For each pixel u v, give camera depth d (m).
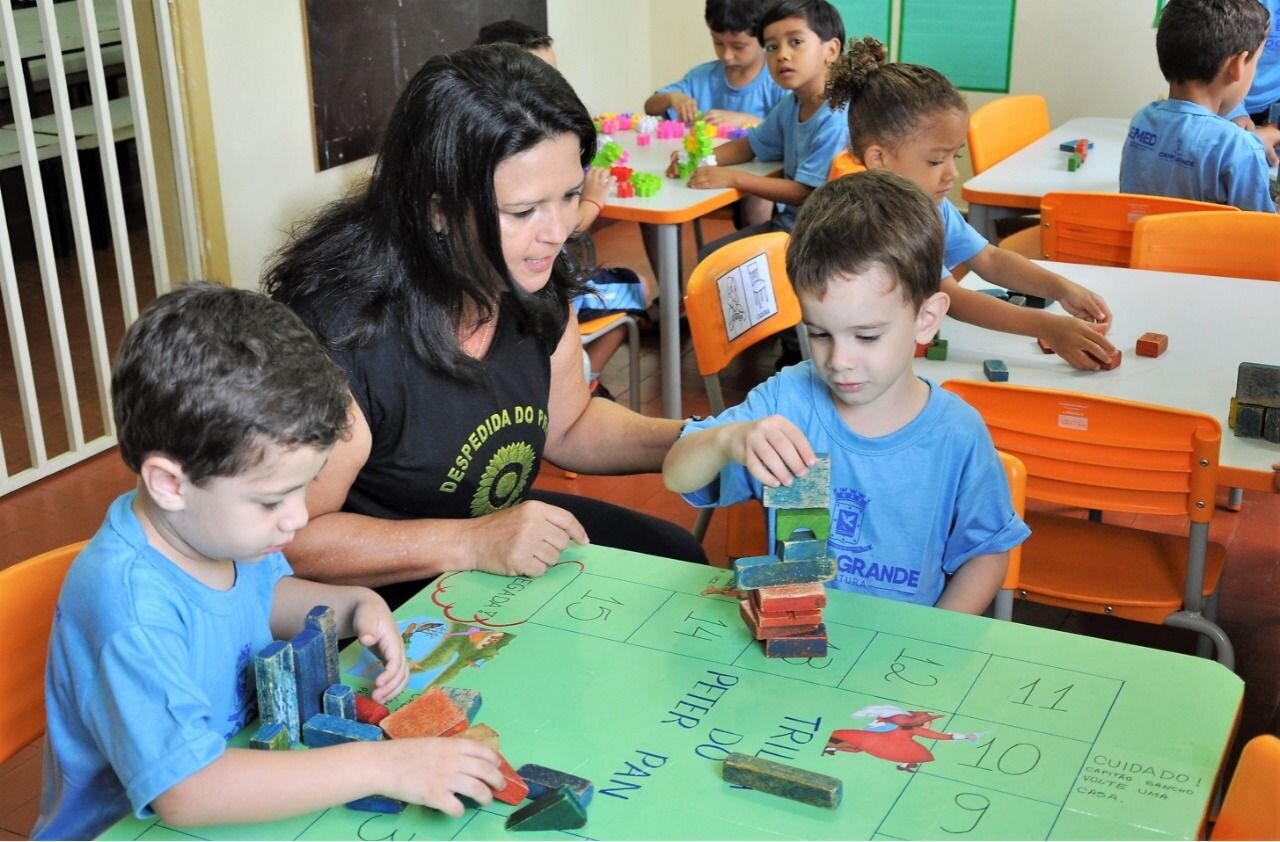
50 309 3.40
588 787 1.07
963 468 1.61
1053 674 1.23
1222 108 3.55
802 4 3.69
